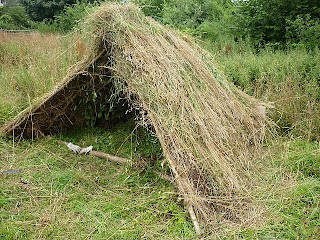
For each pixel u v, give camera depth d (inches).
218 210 128.4
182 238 117.0
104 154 179.0
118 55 157.5
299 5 312.8
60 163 173.3
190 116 144.0
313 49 270.2
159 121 139.6
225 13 393.1
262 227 119.3
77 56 268.4
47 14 857.5
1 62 359.6
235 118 171.3
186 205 129.2
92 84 192.1
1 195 143.8
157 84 144.9
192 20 417.1
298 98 203.5
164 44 163.8
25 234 122.1
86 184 154.3
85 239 120.0
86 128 214.1
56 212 134.0
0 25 709.3
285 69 240.5
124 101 206.5
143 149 179.6
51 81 254.8
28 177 158.1
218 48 339.3
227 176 135.5
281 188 140.3
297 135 189.9
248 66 262.2
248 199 132.8
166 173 156.6
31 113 192.7
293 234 115.9
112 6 164.1
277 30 329.1
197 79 162.4
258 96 225.9
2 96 246.1
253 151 171.9
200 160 134.6
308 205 130.9
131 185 152.8
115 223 127.6
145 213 131.4
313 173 153.5
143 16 170.6
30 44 398.0
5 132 196.1
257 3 341.7
